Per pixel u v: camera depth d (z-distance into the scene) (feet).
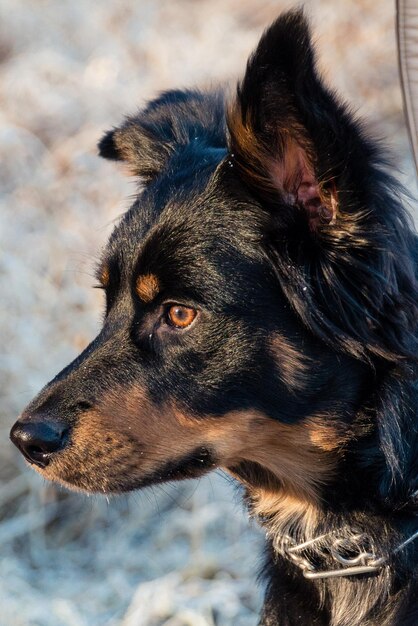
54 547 28.68
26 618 25.22
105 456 16.42
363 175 14.98
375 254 15.30
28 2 49.52
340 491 16.92
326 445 16.76
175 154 18.71
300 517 17.65
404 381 16.19
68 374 16.87
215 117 20.08
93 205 34.55
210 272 16.28
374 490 16.53
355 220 15.21
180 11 47.42
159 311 16.63
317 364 16.40
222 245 16.38
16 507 29.35
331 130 14.75
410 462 16.28
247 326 16.24
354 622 16.65
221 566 27.12
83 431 16.39
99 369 16.67
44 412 16.48
